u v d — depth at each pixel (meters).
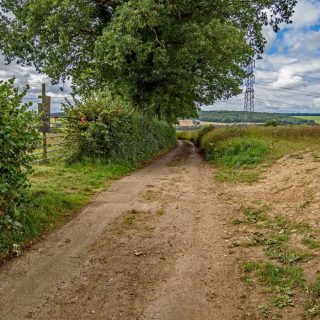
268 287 4.89
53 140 17.94
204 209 8.87
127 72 21.41
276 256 5.78
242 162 14.65
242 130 25.98
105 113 15.53
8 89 6.41
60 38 21.19
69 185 10.80
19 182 6.60
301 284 4.80
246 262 5.69
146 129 21.80
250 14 24.23
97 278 5.31
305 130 21.36
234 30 20.41
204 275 5.38
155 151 25.23
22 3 23.73
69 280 5.24
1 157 5.98
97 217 8.15
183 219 8.08
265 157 14.67
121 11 18.78
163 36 20.86
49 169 12.99
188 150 31.00
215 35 20.19
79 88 23.31
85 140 15.20
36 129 7.09
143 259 5.98
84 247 6.45
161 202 9.53
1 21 24.89
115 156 15.88
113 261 5.89
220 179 12.55
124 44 18.33
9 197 6.10
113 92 21.45
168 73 21.16
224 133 26.80
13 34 24.23
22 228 6.71
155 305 4.59
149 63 21.30
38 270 5.53
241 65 27.92
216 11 22.58
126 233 7.17
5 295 4.82
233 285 5.04
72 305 4.61
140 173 14.69
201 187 11.54
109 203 9.35
